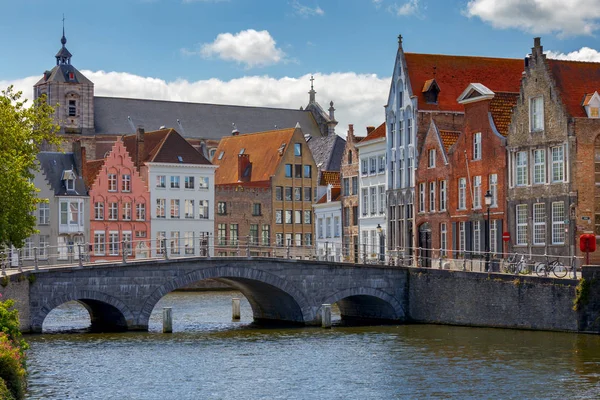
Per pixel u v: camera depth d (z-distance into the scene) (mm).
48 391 47531
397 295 78062
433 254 89625
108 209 122875
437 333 67500
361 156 107188
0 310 43844
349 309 84188
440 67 97000
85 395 46562
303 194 142625
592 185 73312
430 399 45125
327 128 188250
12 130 70625
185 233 129625
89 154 172000
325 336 67812
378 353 58531
